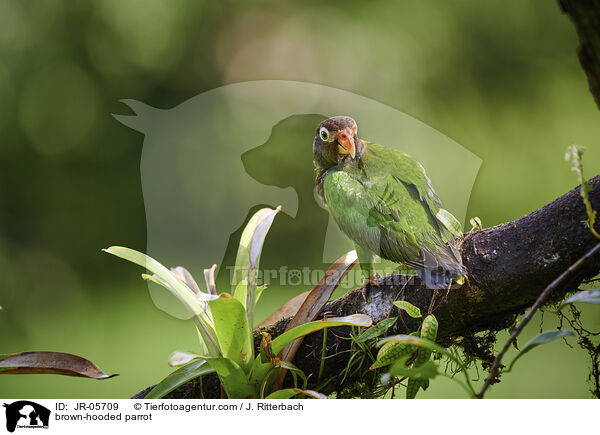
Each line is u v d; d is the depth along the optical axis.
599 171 10.82
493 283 5.19
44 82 11.47
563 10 5.05
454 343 5.25
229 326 5.17
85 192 11.27
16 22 11.30
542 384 5.93
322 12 11.83
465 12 11.94
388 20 11.95
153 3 11.61
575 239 5.16
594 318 5.57
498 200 10.30
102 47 11.74
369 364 5.23
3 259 10.39
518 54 11.89
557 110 11.55
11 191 10.98
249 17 11.87
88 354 7.75
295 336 5.18
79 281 10.58
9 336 8.98
